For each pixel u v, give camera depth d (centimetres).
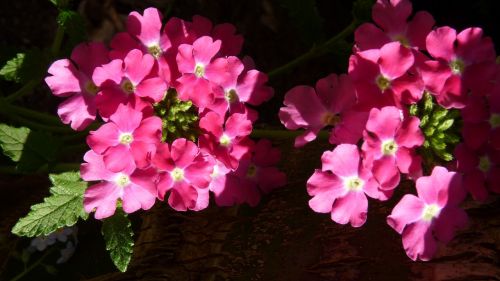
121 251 24
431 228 22
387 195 22
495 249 23
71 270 27
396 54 22
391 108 22
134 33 24
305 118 23
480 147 22
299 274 24
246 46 36
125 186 23
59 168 27
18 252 28
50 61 29
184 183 23
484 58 22
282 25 36
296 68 36
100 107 23
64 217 24
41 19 36
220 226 26
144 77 23
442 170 22
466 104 22
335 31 36
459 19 35
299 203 26
